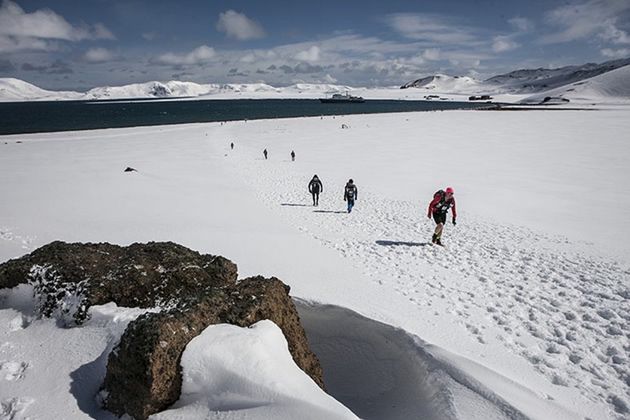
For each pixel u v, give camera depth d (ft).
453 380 18.03
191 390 15.24
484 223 55.36
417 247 43.47
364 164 113.29
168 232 47.47
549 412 16.48
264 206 65.00
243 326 17.69
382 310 26.45
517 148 140.56
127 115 453.17
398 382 20.56
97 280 21.22
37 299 21.67
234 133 211.61
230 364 15.23
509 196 74.02
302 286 30.60
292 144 163.12
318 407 13.56
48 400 16.06
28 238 45.93
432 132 198.08
